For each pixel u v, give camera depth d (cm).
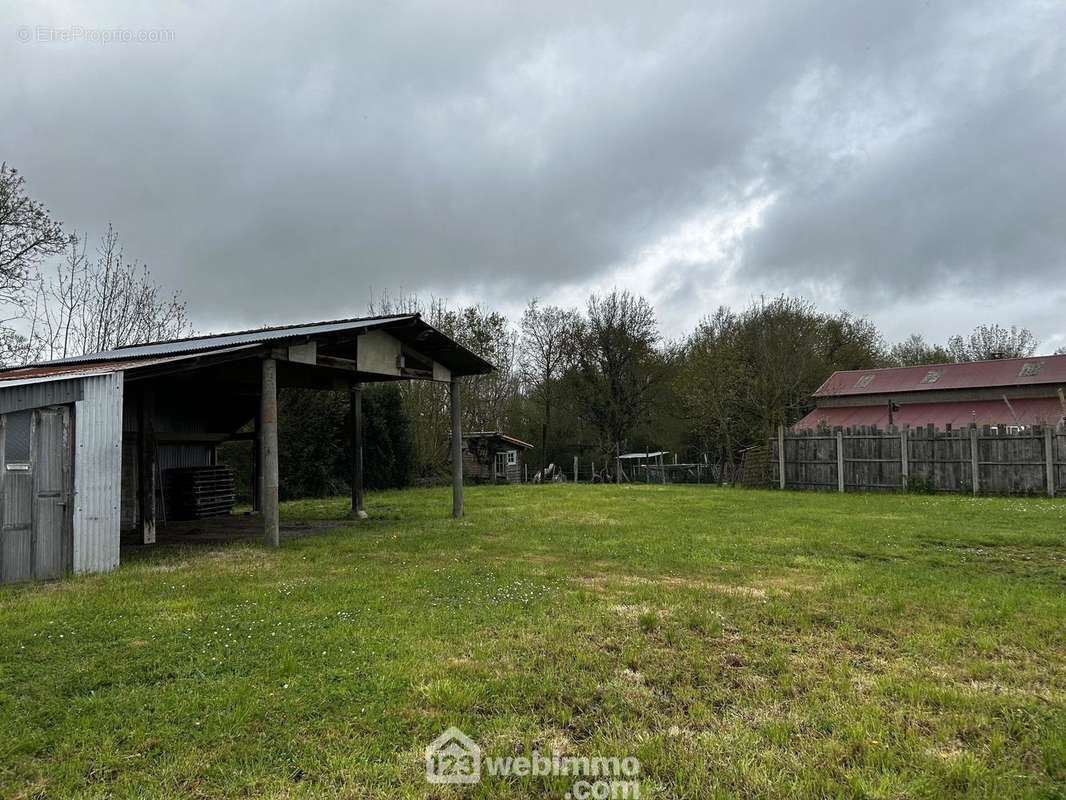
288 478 1958
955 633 481
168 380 1081
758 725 334
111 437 765
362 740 317
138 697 365
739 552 830
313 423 2011
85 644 457
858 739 318
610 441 3775
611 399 3762
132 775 285
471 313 3675
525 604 569
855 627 499
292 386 1356
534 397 4012
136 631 488
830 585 638
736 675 402
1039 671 409
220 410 1553
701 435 3503
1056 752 302
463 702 359
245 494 1938
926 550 845
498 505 1573
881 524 1094
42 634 480
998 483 1680
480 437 3106
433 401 2775
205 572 735
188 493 1373
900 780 280
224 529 1190
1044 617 523
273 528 938
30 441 707
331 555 848
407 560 802
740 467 2389
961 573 699
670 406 3806
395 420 2348
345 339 1050
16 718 339
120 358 1079
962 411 2325
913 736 321
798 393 3150
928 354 4634
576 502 1623
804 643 466
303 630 491
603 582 662
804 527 1066
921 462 1802
